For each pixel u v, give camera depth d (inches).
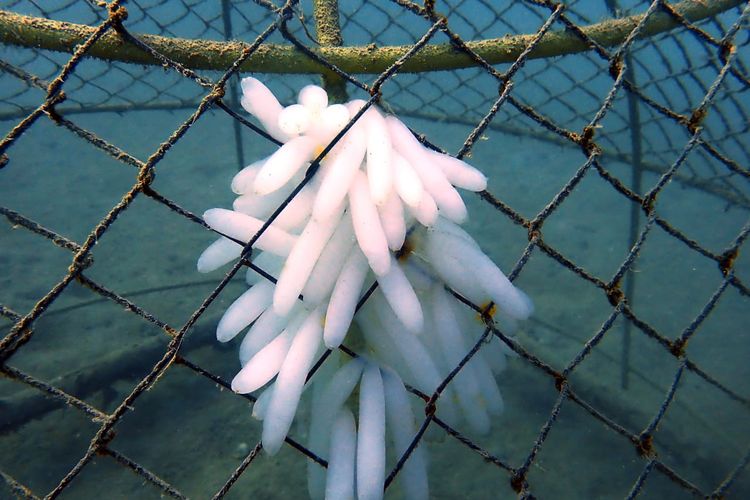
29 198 58.8
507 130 38.2
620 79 14.8
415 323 14.5
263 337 16.0
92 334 38.5
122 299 12.8
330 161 14.8
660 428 33.0
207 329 35.2
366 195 14.3
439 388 14.1
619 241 56.5
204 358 34.9
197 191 61.7
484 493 29.3
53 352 36.6
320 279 14.6
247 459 14.0
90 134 12.4
